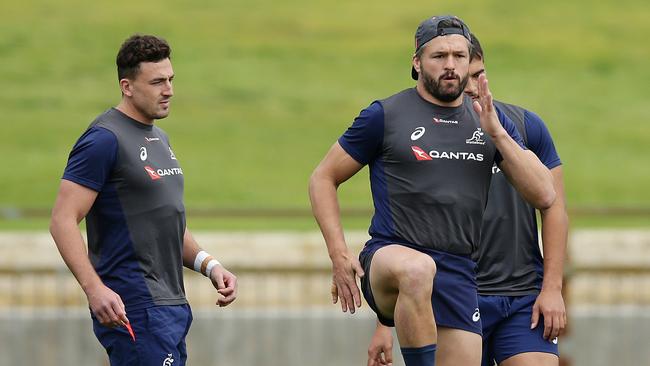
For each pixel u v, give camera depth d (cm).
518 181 1862
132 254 1959
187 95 8294
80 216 1927
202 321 3494
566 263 3309
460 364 1888
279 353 3500
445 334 1891
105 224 1966
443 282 1866
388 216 1862
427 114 1856
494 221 2095
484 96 1823
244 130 7706
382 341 2098
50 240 4609
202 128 7694
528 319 2105
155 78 1967
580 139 7744
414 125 1848
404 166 1845
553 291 2053
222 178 6738
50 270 3378
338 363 3506
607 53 9425
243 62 8981
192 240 2114
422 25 1847
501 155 1872
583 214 3288
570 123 8031
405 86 8575
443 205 1839
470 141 1855
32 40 9281
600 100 8519
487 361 2167
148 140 1994
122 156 1947
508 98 8362
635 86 8819
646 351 3572
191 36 9475
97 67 8831
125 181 1952
